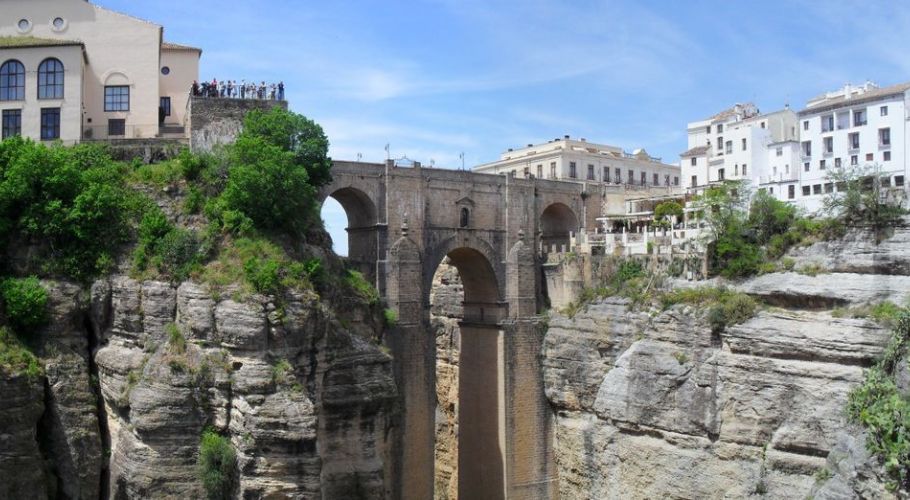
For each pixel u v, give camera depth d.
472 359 88.25
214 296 55.12
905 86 97.19
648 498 75.62
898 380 55.69
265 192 60.03
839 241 70.75
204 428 54.19
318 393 60.41
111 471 55.06
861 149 101.62
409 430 77.06
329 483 62.06
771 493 65.88
